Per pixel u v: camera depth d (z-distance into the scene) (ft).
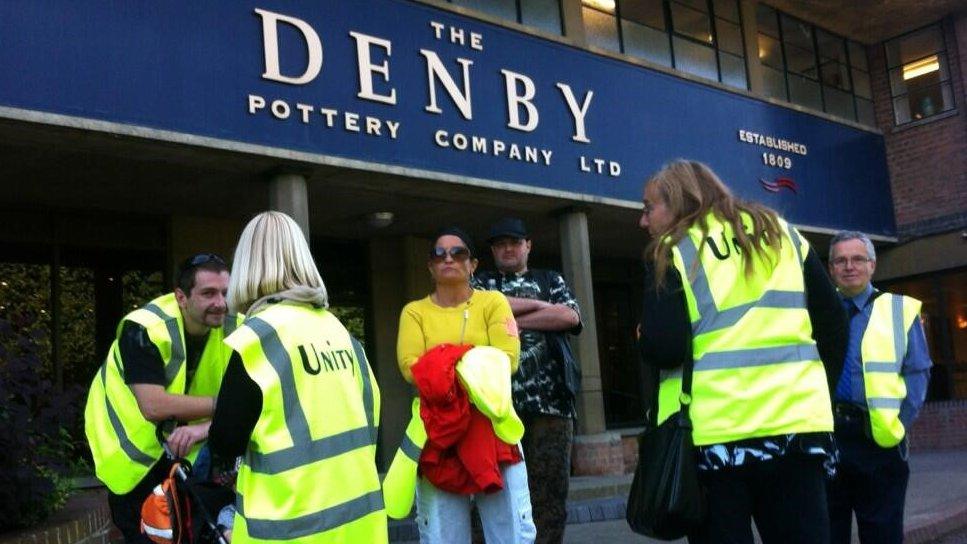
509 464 14.30
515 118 37.19
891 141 59.77
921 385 15.79
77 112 25.48
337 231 43.04
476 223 43.24
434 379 13.52
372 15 32.99
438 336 14.90
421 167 33.68
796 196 51.55
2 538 14.55
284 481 9.36
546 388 16.10
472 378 13.51
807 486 10.17
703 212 10.63
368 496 9.97
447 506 14.11
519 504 14.28
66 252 34.96
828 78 58.13
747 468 10.02
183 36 27.91
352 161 31.60
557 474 16.06
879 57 60.90
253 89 29.37
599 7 44.11
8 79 24.34
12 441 15.28
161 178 31.83
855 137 57.21
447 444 13.64
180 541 11.28
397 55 33.55
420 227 43.55
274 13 30.14
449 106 34.99
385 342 44.19
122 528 13.10
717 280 10.28
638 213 42.65
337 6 31.94
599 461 38.86
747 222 10.58
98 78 25.98
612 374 54.90
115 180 31.81
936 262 57.06
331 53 31.55
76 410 16.84
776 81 54.34
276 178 30.60
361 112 32.14
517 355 14.94
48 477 16.60
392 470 13.93
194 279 12.94
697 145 45.73
